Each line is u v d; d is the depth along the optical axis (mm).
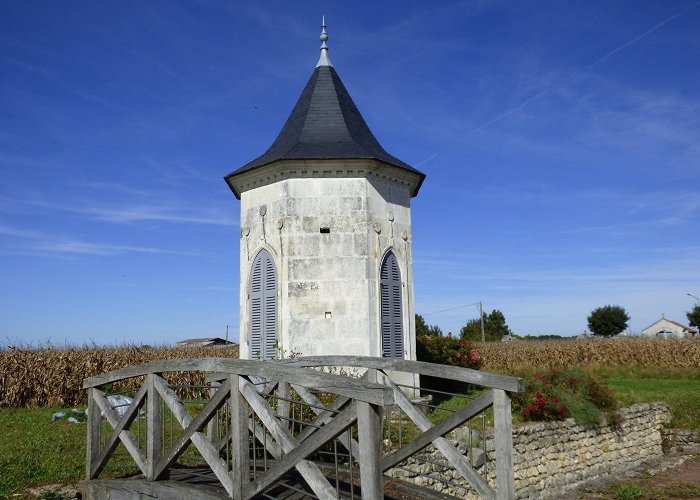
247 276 12969
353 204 12344
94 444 6918
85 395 15906
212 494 5527
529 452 11641
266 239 12586
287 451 4871
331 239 12195
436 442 6125
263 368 5066
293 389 8094
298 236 12141
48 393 15266
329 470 6781
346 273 12133
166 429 10234
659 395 19203
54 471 7391
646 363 29375
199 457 7664
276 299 12172
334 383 4520
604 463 13758
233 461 5219
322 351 11852
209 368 5586
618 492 12180
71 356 16203
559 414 12945
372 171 12578
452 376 6238
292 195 12266
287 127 14172
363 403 4305
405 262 13242
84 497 6840
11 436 9477
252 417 5988
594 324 71812
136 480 6328
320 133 13336
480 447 10422
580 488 12602
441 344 17359
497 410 5730
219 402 5535
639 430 15344
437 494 6406
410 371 6723
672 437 16609
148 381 6336
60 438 9320
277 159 12094
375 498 4203
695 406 17797
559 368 15703
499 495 5574
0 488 6695
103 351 17578
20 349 15570
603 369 28203
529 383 13672
